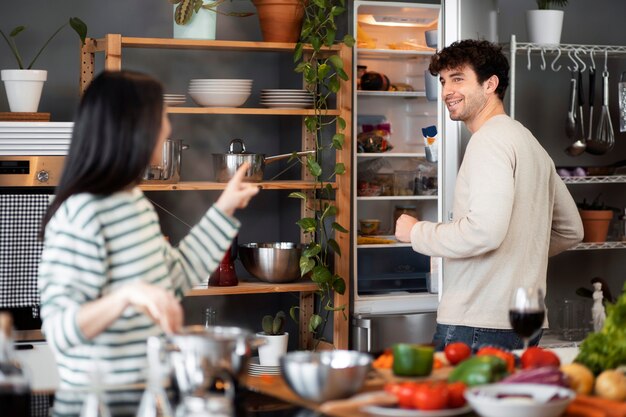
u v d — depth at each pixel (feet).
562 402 5.24
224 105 13.23
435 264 14.78
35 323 11.39
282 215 15.61
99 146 6.28
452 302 9.99
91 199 6.26
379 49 14.56
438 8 14.57
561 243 10.78
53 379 10.14
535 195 9.85
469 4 13.67
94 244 6.20
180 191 15.15
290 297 15.16
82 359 6.35
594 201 15.05
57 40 14.33
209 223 7.24
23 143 11.66
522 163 9.72
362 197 14.55
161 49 14.65
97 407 5.00
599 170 14.79
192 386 5.09
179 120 15.11
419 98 15.44
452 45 10.39
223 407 4.93
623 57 15.69
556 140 15.88
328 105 14.23
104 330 6.01
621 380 5.90
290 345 15.15
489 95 10.27
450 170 13.70
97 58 14.60
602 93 15.12
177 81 15.05
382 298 14.35
